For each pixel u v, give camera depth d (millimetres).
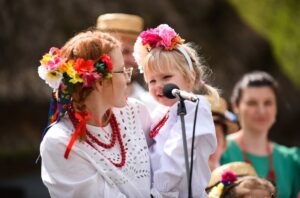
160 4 17656
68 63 6699
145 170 7070
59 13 15367
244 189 7922
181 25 17922
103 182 6809
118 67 6867
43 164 6836
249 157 10523
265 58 20797
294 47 22625
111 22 9922
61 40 15062
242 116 10688
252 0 23062
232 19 20234
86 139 6863
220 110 9609
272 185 8039
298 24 23547
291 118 19625
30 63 14867
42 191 15547
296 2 24016
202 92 7859
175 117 7289
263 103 10617
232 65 18859
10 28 14922
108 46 6828
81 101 6781
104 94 6855
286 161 10680
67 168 6746
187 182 6883
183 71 7359
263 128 10602
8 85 14625
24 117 15164
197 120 7152
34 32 15016
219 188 8078
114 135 7066
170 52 7363
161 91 7363
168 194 7039
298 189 10641
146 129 7488
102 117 7055
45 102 14891
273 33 22562
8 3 15055
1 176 15180
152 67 7359
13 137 15078
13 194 15320
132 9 16766
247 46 20078
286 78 21141
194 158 7078
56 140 6746
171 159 7062
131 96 9867
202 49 18156
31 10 15180
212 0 19688
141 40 7504
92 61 6723
